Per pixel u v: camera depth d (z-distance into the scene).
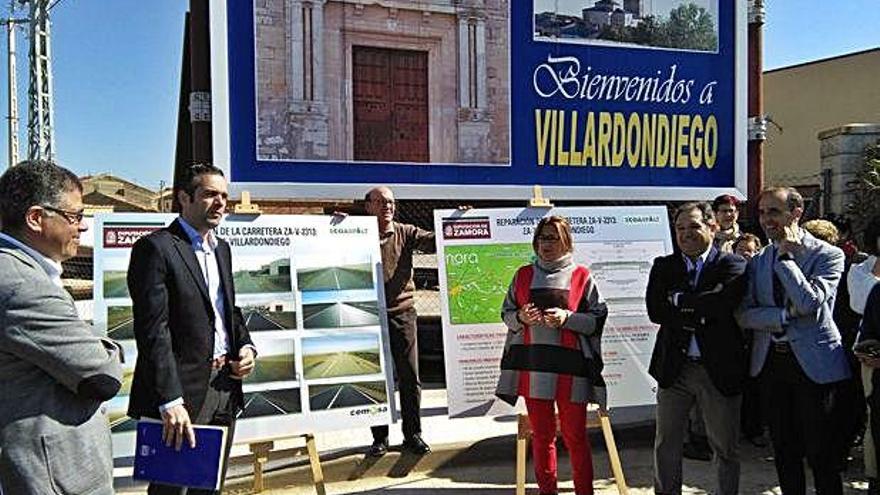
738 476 4.00
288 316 4.32
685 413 4.09
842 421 4.10
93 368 2.23
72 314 2.24
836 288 3.86
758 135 7.28
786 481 3.95
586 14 6.73
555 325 4.10
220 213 3.24
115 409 4.09
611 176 6.86
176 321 3.03
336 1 6.04
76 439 2.24
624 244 5.16
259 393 4.18
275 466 4.89
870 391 3.91
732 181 7.25
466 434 5.56
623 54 6.86
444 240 4.88
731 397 3.91
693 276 4.00
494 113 6.51
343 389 4.38
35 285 2.18
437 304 8.98
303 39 5.96
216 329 3.24
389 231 5.18
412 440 5.16
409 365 5.15
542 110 6.64
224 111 5.76
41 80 20.12
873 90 18.05
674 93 7.03
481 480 5.04
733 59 7.21
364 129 6.17
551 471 4.41
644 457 5.54
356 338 4.46
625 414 6.06
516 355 4.32
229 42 5.77
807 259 3.86
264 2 5.84
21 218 2.27
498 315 4.88
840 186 9.29
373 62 6.18
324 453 5.07
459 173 6.45
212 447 2.89
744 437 5.74
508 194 6.55
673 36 7.01
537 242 4.32
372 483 4.96
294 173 5.99
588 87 6.76
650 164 6.97
